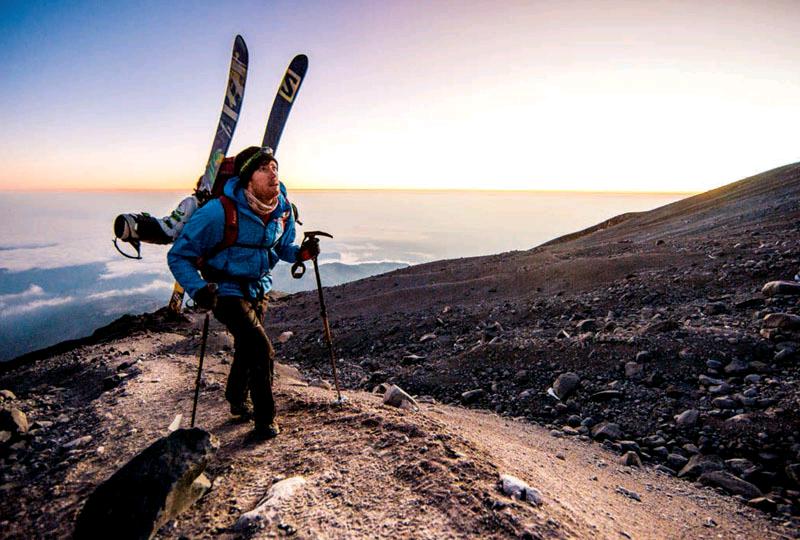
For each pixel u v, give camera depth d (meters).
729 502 3.99
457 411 6.35
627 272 12.95
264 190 3.59
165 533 2.62
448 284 16.64
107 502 2.56
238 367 4.22
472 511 2.64
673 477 4.54
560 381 6.80
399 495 2.86
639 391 6.23
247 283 3.79
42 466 3.82
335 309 16.50
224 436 4.00
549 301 11.63
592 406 6.20
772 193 24.08
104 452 3.92
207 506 2.90
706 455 4.77
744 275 9.81
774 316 6.92
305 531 2.54
